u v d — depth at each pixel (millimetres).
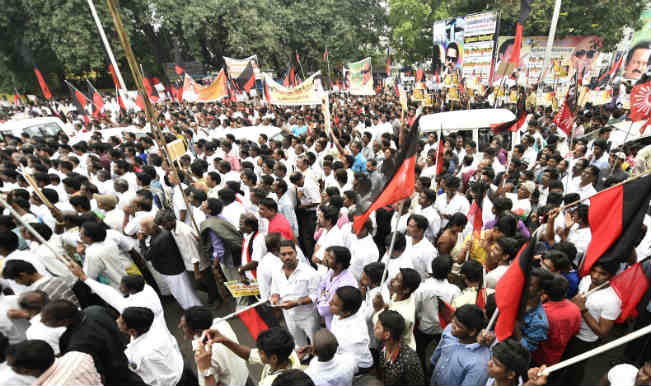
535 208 6211
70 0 25719
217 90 15352
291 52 35250
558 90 15258
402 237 4391
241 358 3471
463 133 12430
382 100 24109
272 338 2834
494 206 5047
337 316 3449
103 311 3510
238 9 30125
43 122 14586
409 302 3512
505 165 8562
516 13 23672
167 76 30453
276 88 12438
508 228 4496
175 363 3479
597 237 3533
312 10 34469
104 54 27688
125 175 7727
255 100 21922
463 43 14078
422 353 3895
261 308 3955
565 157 8461
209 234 5379
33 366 2732
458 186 6047
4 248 4363
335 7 35812
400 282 3453
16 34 28891
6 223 5367
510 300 2807
